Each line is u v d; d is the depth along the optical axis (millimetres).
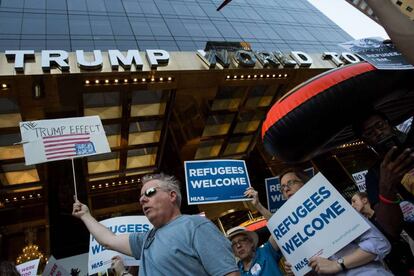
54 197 22875
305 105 3645
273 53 19969
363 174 7469
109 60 16781
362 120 3633
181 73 17703
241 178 4938
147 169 24625
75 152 4031
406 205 3865
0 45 20531
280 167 25875
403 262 3838
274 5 36625
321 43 33188
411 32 1938
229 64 18328
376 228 2807
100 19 25391
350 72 3580
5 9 23219
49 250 21141
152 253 2162
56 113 18328
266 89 22250
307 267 3068
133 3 28312
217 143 25422
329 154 26766
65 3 25656
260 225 6398
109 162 23422
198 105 21188
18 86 15352
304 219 3188
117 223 4789
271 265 3529
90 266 4617
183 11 29906
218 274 1916
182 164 24734
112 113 19859
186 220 2209
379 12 2133
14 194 22078
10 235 21688
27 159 3838
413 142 3115
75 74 15719
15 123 17891
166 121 21781
